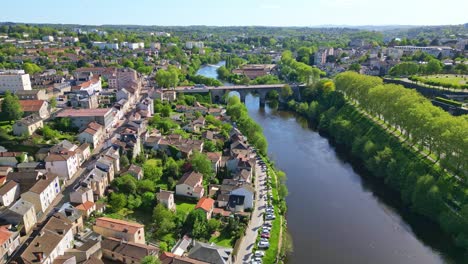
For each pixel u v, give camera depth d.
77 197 163.50
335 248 161.88
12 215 145.00
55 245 129.25
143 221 165.88
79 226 151.25
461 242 159.50
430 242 168.12
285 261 151.50
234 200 178.75
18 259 123.44
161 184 194.38
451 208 177.62
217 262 132.62
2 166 191.12
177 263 127.56
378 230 176.88
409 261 154.75
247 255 147.62
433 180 189.88
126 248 136.00
